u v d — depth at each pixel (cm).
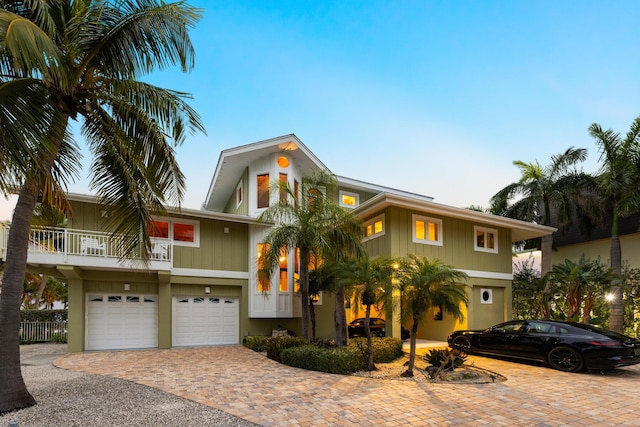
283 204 1257
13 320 665
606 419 614
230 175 1967
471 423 594
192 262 1669
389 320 1408
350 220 1274
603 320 1583
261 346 1439
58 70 558
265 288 1452
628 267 1903
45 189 667
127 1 727
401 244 1471
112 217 922
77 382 871
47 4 654
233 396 743
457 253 1614
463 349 1267
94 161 854
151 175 842
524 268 2330
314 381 880
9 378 651
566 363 1009
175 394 758
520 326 1152
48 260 1332
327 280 1326
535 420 608
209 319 1698
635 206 1638
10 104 551
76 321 1451
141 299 1597
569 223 2003
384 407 673
